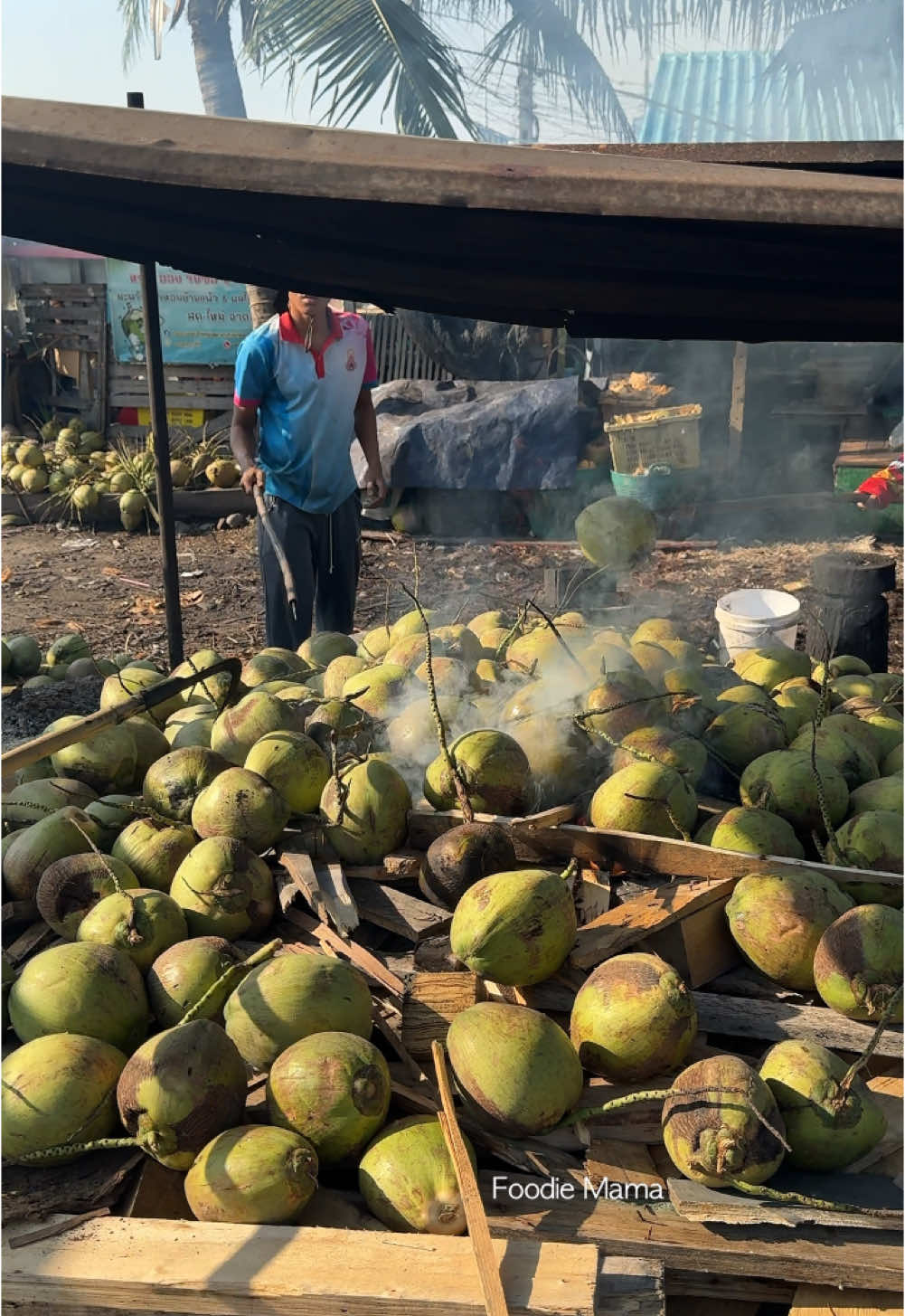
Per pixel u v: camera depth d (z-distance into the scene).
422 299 3.69
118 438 13.85
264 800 2.83
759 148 3.17
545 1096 2.13
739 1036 2.47
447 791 2.91
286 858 2.82
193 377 13.64
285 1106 2.14
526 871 2.47
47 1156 2.11
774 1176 2.11
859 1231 2.00
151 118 1.61
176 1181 2.22
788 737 3.45
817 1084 2.12
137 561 10.84
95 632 8.59
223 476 12.41
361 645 4.07
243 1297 1.87
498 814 2.89
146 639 8.38
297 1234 1.98
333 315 5.54
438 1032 2.39
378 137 1.62
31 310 14.30
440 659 3.46
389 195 1.58
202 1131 2.09
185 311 13.40
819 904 2.52
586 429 11.05
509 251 2.36
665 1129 2.11
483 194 1.59
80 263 15.30
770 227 2.01
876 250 2.17
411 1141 2.09
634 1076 2.29
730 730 3.31
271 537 5.66
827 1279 1.95
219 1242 1.97
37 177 2.02
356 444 11.05
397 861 2.79
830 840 2.77
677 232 2.08
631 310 3.54
